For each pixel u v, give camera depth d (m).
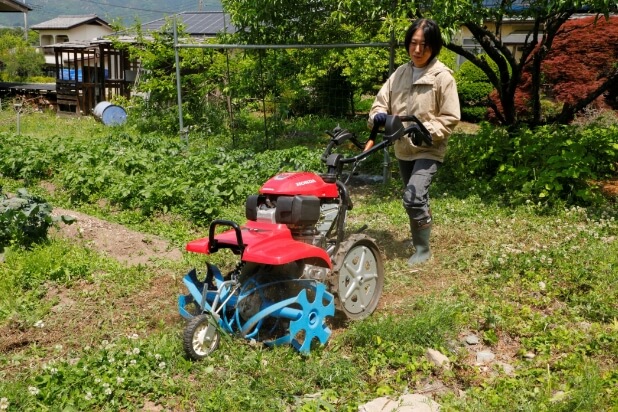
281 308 4.33
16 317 5.13
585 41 16.81
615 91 17.02
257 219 4.70
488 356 4.43
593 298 5.19
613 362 4.27
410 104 6.01
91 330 4.93
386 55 17.62
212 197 8.23
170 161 10.61
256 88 13.82
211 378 4.07
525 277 5.79
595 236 6.88
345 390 3.95
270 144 14.34
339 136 5.30
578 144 8.84
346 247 4.82
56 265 6.13
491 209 8.23
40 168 10.69
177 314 5.16
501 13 9.66
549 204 8.34
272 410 3.72
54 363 4.19
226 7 11.99
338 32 11.69
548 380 3.95
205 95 17.38
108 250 6.96
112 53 21.77
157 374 4.07
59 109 22.31
